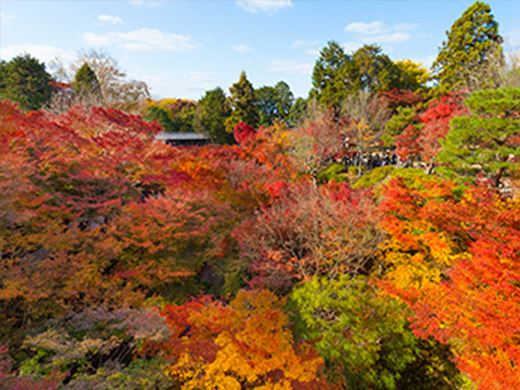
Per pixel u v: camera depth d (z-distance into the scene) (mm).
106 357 9727
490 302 7281
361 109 33000
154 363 8469
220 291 15641
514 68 18344
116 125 17781
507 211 9320
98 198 13641
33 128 14227
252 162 25797
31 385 6012
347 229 12812
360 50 40500
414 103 37094
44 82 43000
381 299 10484
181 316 11031
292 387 9250
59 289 9281
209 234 15914
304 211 14969
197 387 8617
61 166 13461
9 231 9266
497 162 12758
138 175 17219
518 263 7277
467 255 10117
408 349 9383
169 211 13859
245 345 8844
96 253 10883
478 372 7094
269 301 10141
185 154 24562
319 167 28375
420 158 30047
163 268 12547
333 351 9414
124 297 10539
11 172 10031
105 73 38062
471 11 29469
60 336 7754
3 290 7848
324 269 13547
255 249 15172
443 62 32781
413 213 11578
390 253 11977
